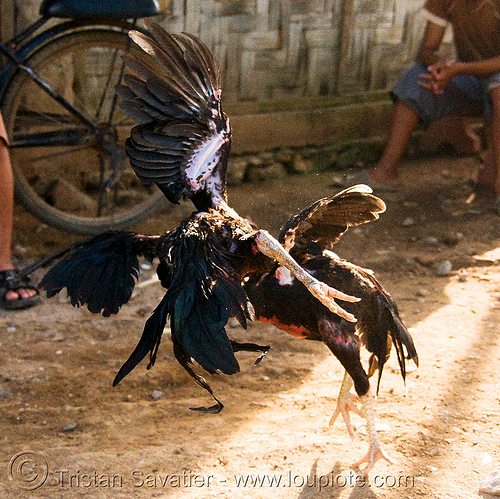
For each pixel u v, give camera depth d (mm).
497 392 5594
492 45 9773
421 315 7012
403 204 10180
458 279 7887
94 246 4527
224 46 10539
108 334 6789
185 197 4668
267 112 11016
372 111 11836
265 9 10711
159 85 4508
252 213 9750
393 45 11938
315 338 4824
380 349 4777
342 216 4598
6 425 5312
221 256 4148
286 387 5855
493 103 9695
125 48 8352
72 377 5996
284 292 4641
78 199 9672
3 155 7312
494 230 9266
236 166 10719
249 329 6840
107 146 8391
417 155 12227
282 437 4996
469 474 4594
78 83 9594
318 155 11484
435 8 9922
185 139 4566
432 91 9719
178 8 10078
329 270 4660
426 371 5945
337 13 11289
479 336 6551
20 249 8500
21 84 7965
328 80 11562
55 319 7078
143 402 5672
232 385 5914
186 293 3850
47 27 9258
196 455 4789
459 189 10750
